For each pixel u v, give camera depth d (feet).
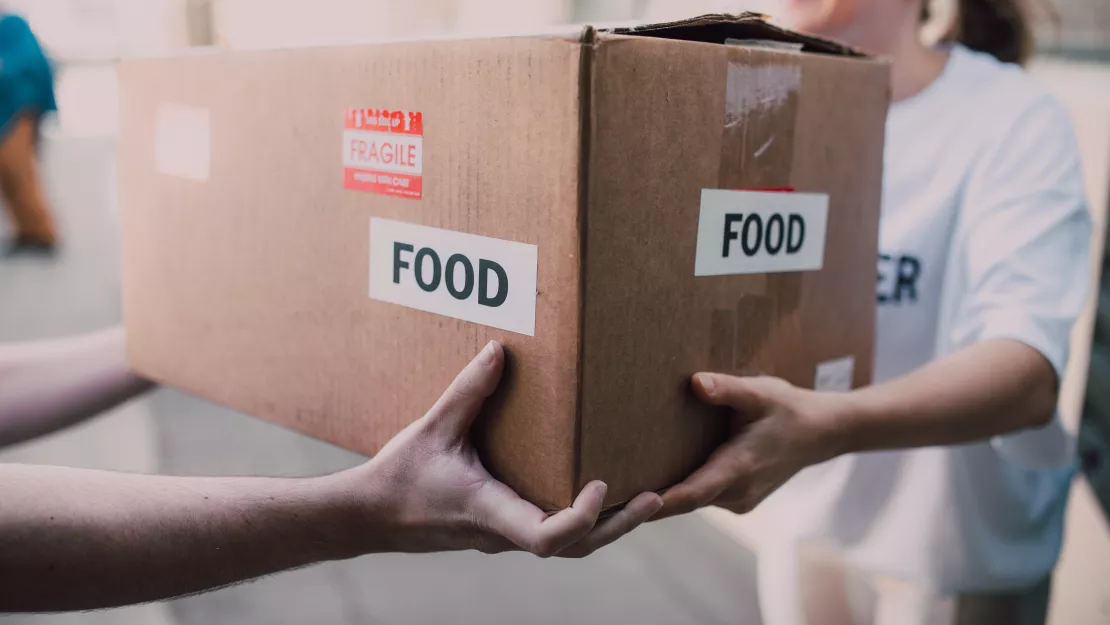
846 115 2.59
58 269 15.94
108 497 2.04
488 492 2.02
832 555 4.52
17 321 12.98
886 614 4.53
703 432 2.31
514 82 1.93
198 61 2.72
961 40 4.21
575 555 2.10
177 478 2.18
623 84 1.89
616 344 2.00
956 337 3.42
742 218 2.28
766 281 2.43
